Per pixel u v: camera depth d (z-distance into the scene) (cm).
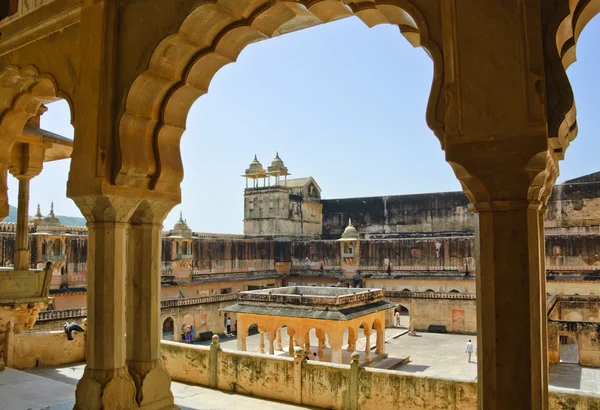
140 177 504
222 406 809
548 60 305
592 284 2912
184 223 3222
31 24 573
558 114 302
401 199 4450
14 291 849
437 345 2369
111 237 495
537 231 321
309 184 4772
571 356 2108
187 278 3181
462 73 318
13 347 874
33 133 830
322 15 464
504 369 311
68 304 2416
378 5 373
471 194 331
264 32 487
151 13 478
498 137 307
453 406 754
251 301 1880
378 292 1970
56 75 554
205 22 464
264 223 4394
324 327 1688
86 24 516
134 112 496
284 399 863
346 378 826
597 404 671
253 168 4484
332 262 3862
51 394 645
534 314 311
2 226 2319
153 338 525
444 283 3341
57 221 2447
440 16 337
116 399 482
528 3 303
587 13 341
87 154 494
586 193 3459
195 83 518
